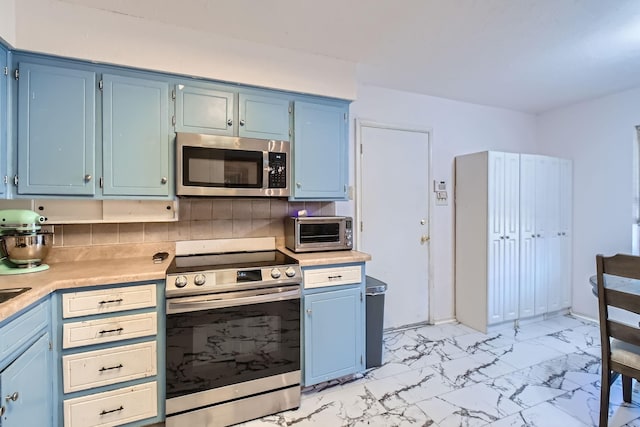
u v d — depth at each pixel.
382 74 2.71
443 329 3.18
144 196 1.91
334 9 1.78
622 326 1.61
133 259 2.08
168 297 1.67
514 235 3.19
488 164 3.06
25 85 1.67
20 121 1.67
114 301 1.60
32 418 1.31
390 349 2.73
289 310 1.95
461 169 3.34
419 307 3.26
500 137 3.68
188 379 1.72
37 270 1.67
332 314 2.12
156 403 1.69
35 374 1.34
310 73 2.31
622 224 3.15
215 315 1.76
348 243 2.39
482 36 2.09
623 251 3.14
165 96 1.94
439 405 1.97
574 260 3.55
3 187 1.61
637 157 3.05
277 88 2.21
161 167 1.94
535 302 3.32
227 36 2.06
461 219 3.34
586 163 3.43
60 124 1.74
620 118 3.16
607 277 2.03
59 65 1.73
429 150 3.28
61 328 1.51
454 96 3.28
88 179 1.79
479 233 3.14
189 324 1.71
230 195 2.06
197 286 1.71
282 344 1.93
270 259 2.08
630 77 2.77
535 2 1.71
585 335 3.00
